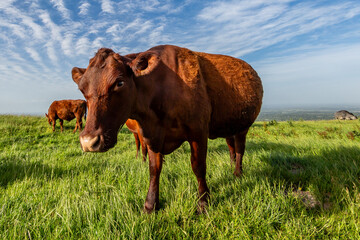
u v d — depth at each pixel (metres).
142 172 3.73
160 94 2.46
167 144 2.73
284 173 3.55
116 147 7.78
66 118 11.35
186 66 2.70
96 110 1.85
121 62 1.98
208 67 3.08
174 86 2.54
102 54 1.97
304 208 2.42
